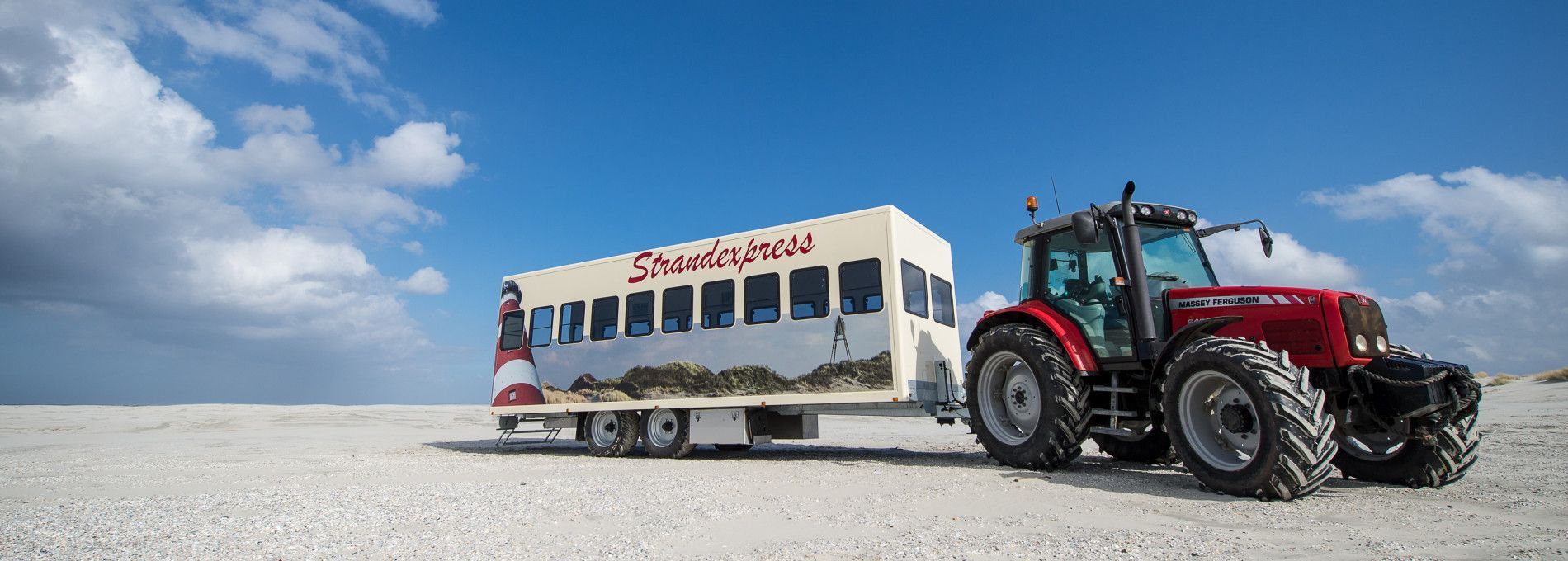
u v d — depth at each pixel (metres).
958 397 10.31
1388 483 6.71
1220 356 6.11
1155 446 8.75
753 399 10.33
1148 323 7.06
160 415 26.52
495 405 13.49
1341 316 6.31
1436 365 6.19
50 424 21.84
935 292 10.53
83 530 5.07
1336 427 6.67
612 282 12.29
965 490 6.50
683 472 8.63
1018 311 8.55
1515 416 14.39
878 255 9.57
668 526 4.97
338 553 4.31
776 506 5.78
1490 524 4.78
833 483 7.14
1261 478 5.73
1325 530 4.57
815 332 9.92
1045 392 7.77
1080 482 6.98
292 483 7.84
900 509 5.55
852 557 4.01
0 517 5.62
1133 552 3.98
